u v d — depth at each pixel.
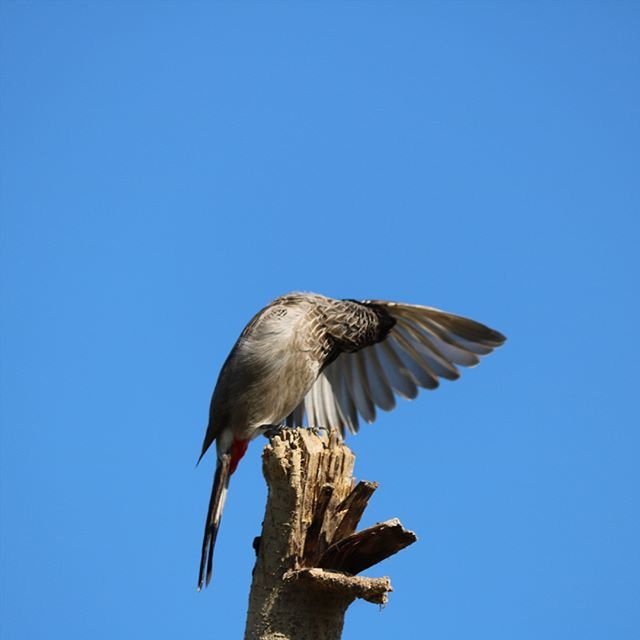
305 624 8.09
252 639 8.10
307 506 8.33
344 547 8.34
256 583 8.32
